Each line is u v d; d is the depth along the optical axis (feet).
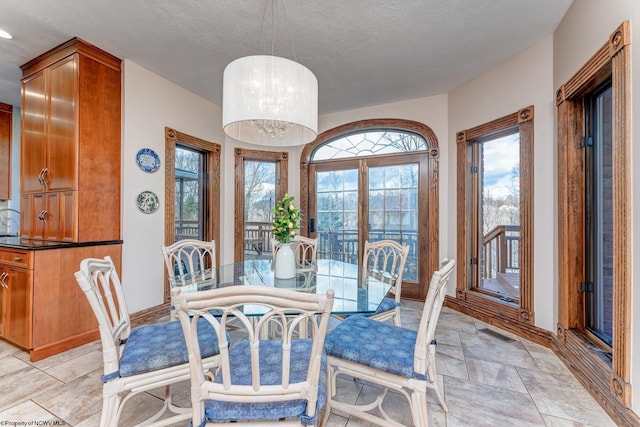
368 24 7.70
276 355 4.47
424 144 12.79
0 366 6.97
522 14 7.31
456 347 8.08
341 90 11.75
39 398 5.80
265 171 14.97
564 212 7.27
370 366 4.65
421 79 10.80
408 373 4.40
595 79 6.17
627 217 5.03
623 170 5.11
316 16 7.36
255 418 3.53
